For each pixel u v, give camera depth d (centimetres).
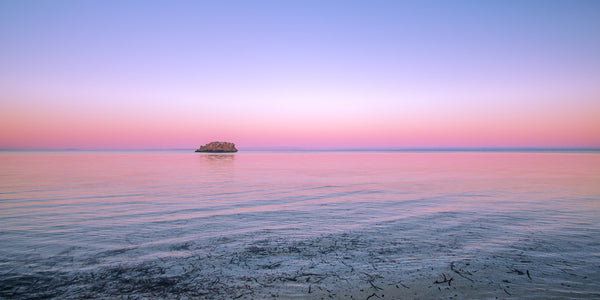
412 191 1409
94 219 831
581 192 1335
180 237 651
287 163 4291
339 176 2225
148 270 462
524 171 2588
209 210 967
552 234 666
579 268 470
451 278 433
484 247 574
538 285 411
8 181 1795
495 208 984
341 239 634
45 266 478
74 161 4572
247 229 723
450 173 2428
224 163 4316
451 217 852
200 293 385
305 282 419
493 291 394
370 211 946
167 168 3133
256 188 1536
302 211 949
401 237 647
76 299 369
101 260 507
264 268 470
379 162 4519
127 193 1339
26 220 814
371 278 433
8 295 377
